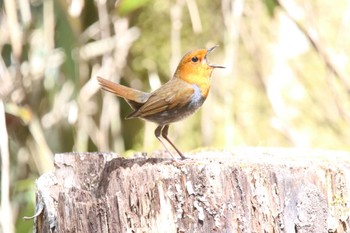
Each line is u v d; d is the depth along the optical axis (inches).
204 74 293.4
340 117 444.8
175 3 461.7
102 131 448.5
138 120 466.0
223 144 443.2
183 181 250.1
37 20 449.1
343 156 291.0
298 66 451.5
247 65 453.1
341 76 423.2
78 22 426.0
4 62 457.1
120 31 453.1
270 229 250.4
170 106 285.6
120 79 465.1
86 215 249.1
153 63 463.5
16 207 445.1
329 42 454.9
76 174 277.3
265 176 252.1
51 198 266.8
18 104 446.3
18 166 462.9
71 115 443.8
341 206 261.1
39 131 438.3
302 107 448.8
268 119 446.0
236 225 247.6
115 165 264.8
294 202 253.1
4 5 443.8
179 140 455.5
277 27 453.1
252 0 453.4
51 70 450.0
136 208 249.9
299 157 286.4
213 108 445.7
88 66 456.1
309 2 457.1
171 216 249.1
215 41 454.9
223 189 248.2
